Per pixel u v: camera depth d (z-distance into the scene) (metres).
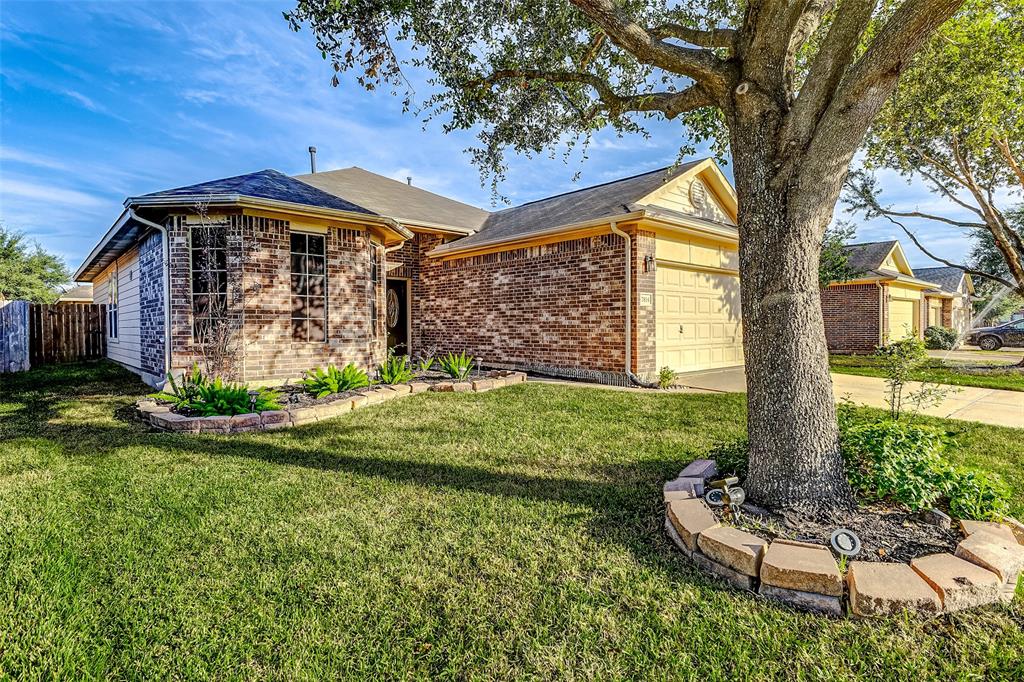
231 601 2.38
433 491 3.79
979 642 2.06
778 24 3.02
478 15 5.20
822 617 2.25
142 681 1.90
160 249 8.05
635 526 3.19
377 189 15.32
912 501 2.95
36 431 5.61
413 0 4.62
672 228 9.64
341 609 2.33
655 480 4.02
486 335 12.09
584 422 6.07
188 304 7.66
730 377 10.17
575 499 3.63
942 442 3.67
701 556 2.70
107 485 3.87
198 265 7.74
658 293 9.89
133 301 10.38
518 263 11.26
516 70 5.34
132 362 10.69
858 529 2.80
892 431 3.47
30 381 9.65
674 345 10.27
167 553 2.83
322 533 3.09
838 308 18.66
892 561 2.52
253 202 7.50
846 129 2.85
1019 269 11.40
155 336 8.55
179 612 2.30
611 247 9.49
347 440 5.25
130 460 4.52
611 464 4.44
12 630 2.18
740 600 2.39
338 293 8.66
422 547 2.92
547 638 2.14
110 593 2.44
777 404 3.11
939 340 21.45
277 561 2.76
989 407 7.02
